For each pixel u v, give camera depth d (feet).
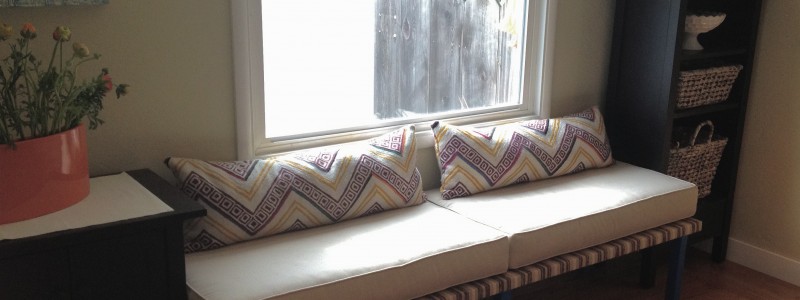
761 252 11.05
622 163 10.41
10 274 5.32
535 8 9.94
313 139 8.48
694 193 9.44
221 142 7.90
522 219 8.13
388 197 8.14
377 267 6.79
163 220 5.87
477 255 7.42
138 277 5.90
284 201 7.46
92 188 6.57
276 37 8.08
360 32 8.66
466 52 9.63
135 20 7.09
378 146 8.39
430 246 7.28
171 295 6.10
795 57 10.23
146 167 7.48
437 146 9.09
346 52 8.61
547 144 9.50
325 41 8.43
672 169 10.58
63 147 5.86
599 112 10.30
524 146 9.31
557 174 9.54
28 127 6.31
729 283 10.70
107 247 5.69
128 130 7.29
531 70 10.18
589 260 8.34
